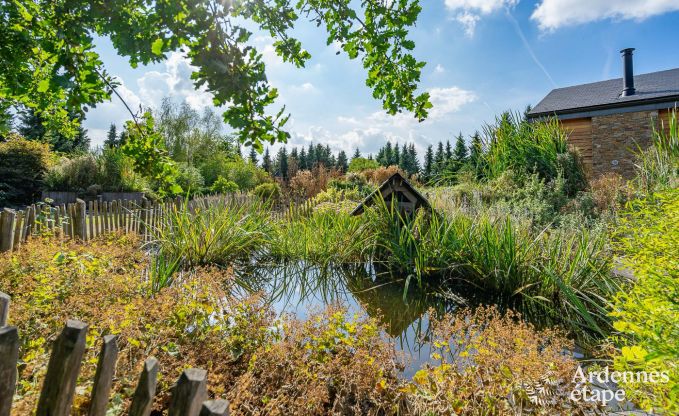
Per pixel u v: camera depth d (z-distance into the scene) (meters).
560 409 1.98
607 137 11.85
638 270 2.42
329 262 6.88
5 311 1.27
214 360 2.44
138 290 3.44
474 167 11.17
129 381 1.97
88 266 3.68
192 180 16.67
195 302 2.92
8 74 2.90
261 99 1.60
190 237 6.27
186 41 1.46
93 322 2.43
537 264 4.82
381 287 5.46
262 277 6.07
